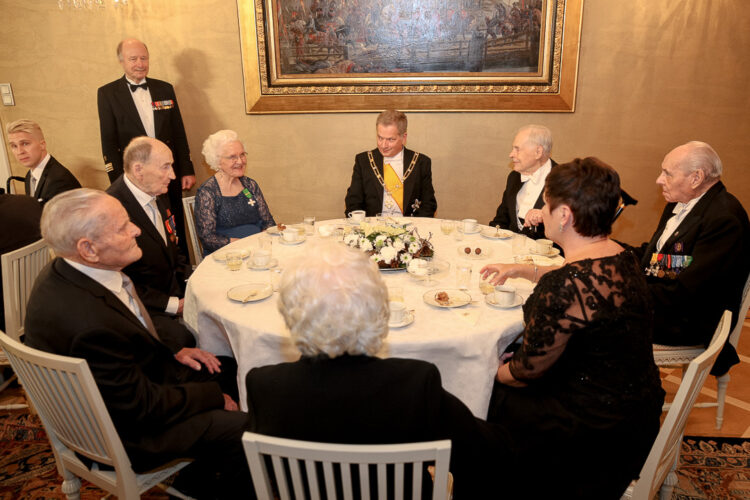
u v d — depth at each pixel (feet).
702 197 7.52
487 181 14.06
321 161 14.08
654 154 13.71
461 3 12.62
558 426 4.72
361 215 9.55
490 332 5.53
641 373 4.58
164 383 5.71
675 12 12.64
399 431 3.35
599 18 12.76
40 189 11.22
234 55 13.26
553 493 4.70
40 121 13.83
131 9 12.96
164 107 12.52
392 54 13.08
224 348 6.95
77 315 4.76
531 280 6.64
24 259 7.41
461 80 13.14
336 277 3.43
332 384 3.33
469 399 5.52
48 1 12.89
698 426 8.25
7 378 9.61
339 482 4.06
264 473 3.41
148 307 7.66
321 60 13.17
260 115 13.74
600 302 4.42
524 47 12.89
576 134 13.60
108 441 4.78
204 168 14.19
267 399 3.43
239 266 7.23
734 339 7.52
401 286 6.70
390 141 11.12
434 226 9.50
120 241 5.35
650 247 8.42
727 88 13.15
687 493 6.86
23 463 7.53
